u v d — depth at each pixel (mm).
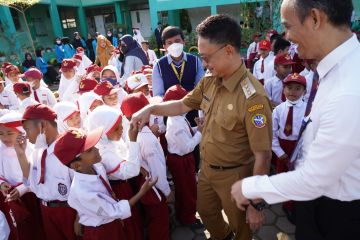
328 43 1108
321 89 1174
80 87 4051
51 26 19453
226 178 1874
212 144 1871
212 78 1947
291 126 2883
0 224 1838
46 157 1992
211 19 1632
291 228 2775
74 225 1993
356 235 1223
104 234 1844
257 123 1633
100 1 19375
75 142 1703
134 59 4824
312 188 1071
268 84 4062
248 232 2027
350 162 1029
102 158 2062
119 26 18109
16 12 17000
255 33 10680
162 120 3250
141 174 2357
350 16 1105
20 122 2197
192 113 3322
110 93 3334
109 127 2078
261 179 1210
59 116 2844
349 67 1074
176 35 3297
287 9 1125
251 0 11508
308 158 1099
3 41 15680
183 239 2752
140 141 2270
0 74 9047
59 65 15797
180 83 3332
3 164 2285
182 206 2840
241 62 1729
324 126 1049
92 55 15469
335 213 1232
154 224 2426
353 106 986
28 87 3990
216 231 2277
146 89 3623
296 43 1181
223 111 1771
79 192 1739
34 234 2457
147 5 19062
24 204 2357
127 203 1895
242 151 1812
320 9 1048
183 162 2729
